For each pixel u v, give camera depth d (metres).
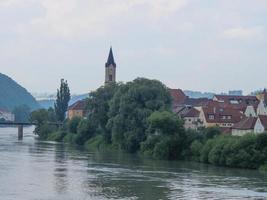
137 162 162.25
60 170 136.62
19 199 95.12
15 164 147.38
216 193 105.69
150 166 151.62
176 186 113.56
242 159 151.00
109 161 163.88
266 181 123.25
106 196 100.62
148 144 184.12
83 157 176.38
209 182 120.38
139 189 109.00
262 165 148.38
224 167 152.62
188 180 123.12
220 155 155.62
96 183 115.75
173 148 175.62
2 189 104.38
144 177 126.94
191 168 148.12
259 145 151.75
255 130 198.38
